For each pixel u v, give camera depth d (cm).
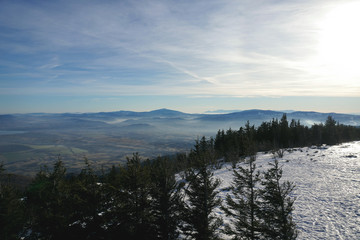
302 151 5350
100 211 1116
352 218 1580
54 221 1058
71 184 1148
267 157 4922
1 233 1123
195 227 1097
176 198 1170
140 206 1162
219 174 3681
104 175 1193
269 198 1030
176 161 3841
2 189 1227
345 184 2350
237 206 1202
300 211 1820
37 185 1374
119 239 1047
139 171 1186
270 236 995
